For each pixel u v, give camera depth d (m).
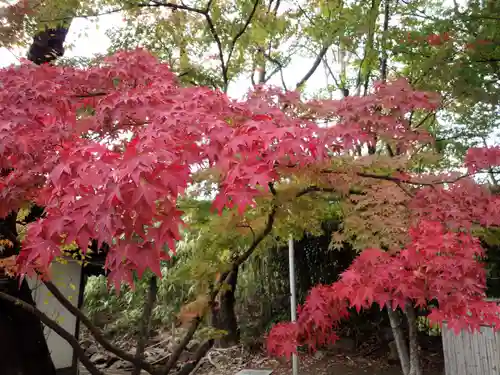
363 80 5.75
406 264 2.17
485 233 3.63
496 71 4.26
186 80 4.73
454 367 6.25
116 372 9.15
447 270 2.03
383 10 5.50
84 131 2.03
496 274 8.12
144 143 1.38
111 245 1.33
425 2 5.20
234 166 1.55
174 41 5.06
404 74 5.08
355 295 2.23
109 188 1.24
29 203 2.59
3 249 3.36
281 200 2.80
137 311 12.00
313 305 2.66
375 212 3.13
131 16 4.96
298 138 1.63
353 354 9.42
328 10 5.30
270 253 10.89
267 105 2.19
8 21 3.61
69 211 1.36
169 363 3.10
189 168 1.51
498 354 5.71
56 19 3.90
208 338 3.30
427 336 9.60
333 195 3.22
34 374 3.45
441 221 2.44
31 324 3.52
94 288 12.84
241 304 11.74
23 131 1.91
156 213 1.35
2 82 2.13
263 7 4.74
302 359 9.27
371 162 2.85
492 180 3.38
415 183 2.73
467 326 2.02
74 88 2.31
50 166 1.82
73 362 6.84
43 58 4.11
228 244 3.28
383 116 2.42
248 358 9.58
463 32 4.27
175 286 10.12
